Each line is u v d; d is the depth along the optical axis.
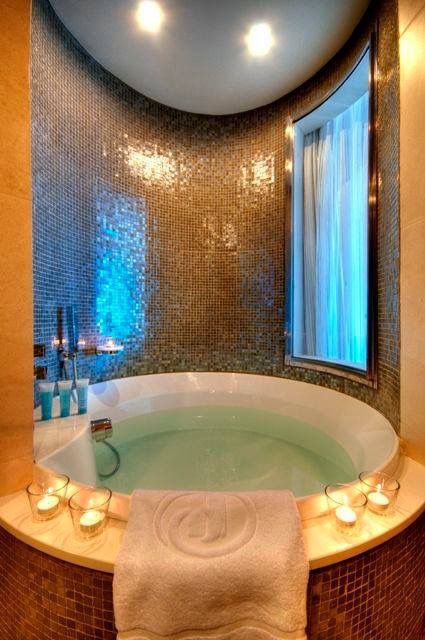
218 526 0.71
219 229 2.54
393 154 1.32
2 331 0.88
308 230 2.21
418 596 0.84
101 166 2.03
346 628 0.69
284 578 0.62
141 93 2.27
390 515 0.77
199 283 2.54
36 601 0.72
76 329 1.79
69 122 1.78
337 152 1.98
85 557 0.66
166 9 1.60
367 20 1.59
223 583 0.62
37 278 1.51
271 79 2.10
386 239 1.41
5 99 0.87
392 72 1.34
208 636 0.61
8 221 0.88
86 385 1.50
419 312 1.07
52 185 1.64
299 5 1.57
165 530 0.70
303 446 1.74
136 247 2.28
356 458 1.36
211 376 2.42
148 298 2.36
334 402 1.82
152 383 2.27
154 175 2.37
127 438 1.87
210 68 2.01
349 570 0.69
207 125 2.52
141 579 0.62
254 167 2.42
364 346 1.76
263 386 2.29
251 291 2.44
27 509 0.81
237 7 1.58
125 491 1.35
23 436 0.91
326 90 1.95
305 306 2.25
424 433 1.04
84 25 1.72
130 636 0.61
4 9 0.87
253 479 1.43
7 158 0.88
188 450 1.73
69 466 1.12
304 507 0.77
